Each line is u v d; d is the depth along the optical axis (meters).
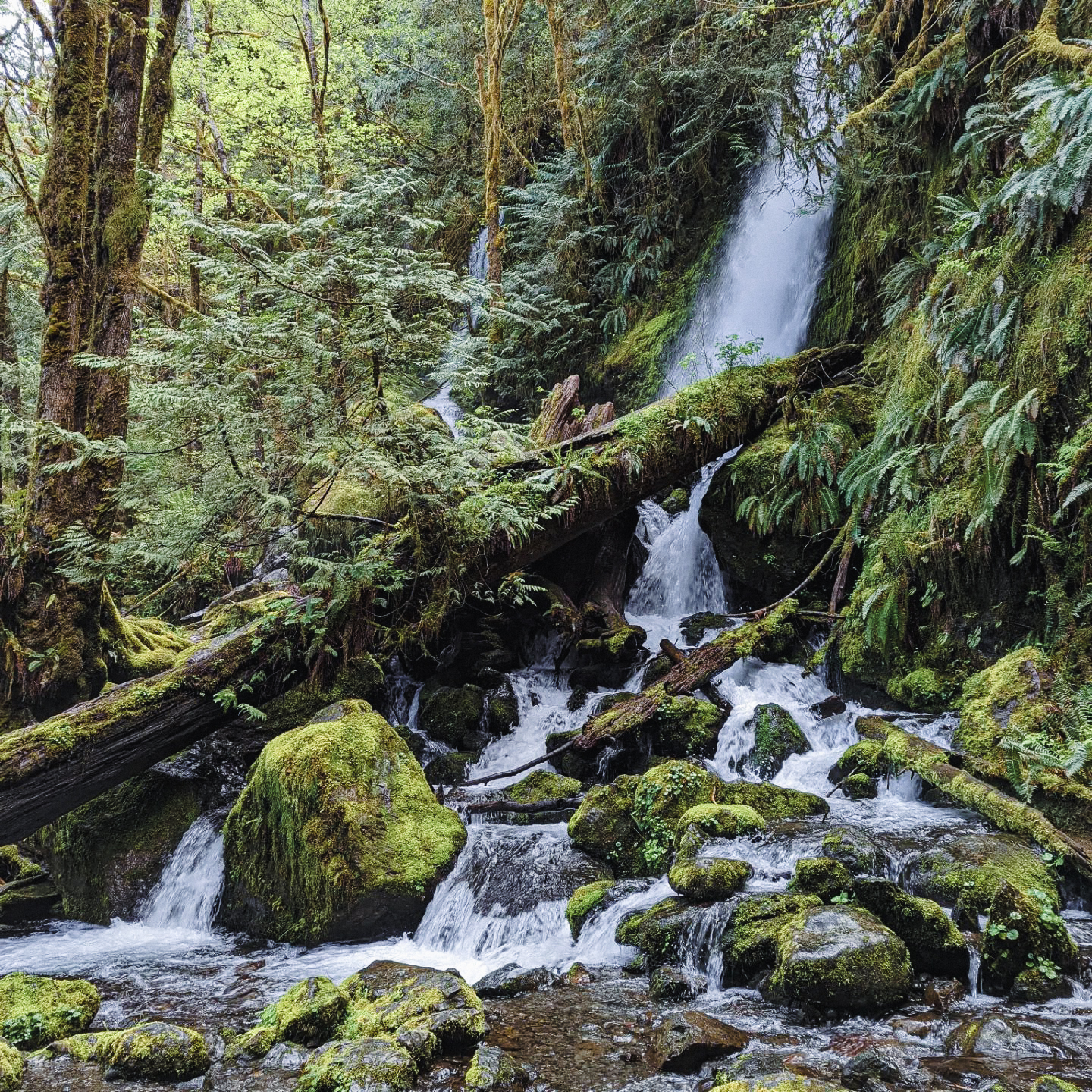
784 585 8.50
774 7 10.41
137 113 6.95
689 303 13.49
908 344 8.09
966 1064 3.16
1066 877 4.55
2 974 4.85
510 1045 3.53
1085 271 5.86
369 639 6.89
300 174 12.27
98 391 6.61
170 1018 4.08
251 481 6.38
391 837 5.21
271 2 17.02
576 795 6.34
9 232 9.24
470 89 18.42
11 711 6.23
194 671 6.07
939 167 9.09
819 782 6.14
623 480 7.88
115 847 6.27
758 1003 3.79
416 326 6.46
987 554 6.30
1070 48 6.24
